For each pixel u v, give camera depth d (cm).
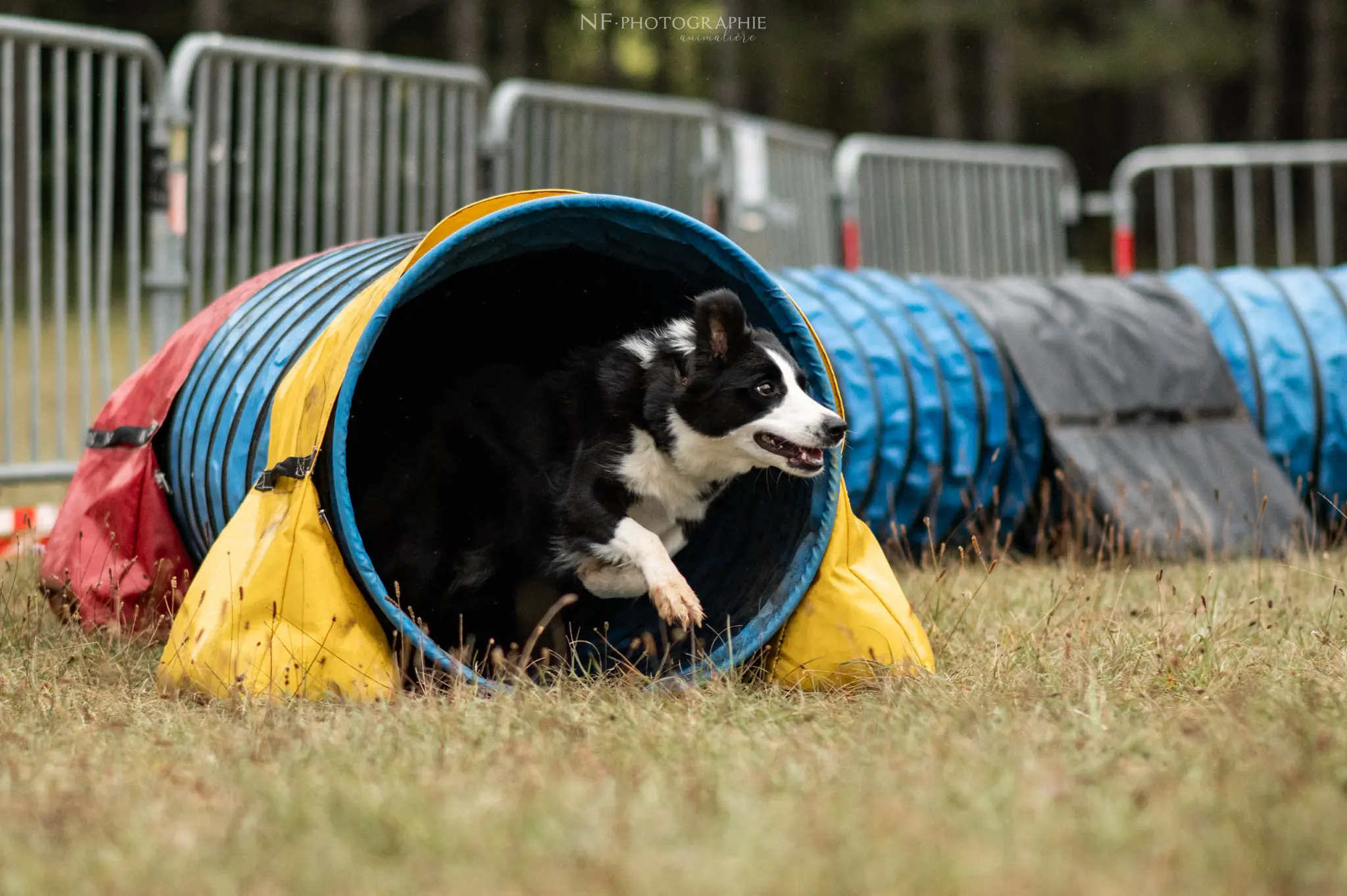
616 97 1392
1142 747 515
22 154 2670
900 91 4534
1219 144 4406
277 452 642
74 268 2700
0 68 1078
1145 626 738
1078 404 1009
